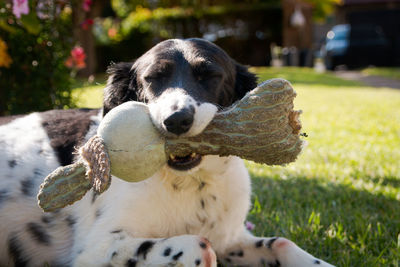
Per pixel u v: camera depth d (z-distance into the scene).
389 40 24.31
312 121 7.85
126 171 1.92
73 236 2.54
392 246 2.81
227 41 22.55
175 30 22.27
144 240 2.24
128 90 2.88
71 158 2.71
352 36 24.48
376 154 5.29
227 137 1.98
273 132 1.95
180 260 2.09
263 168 4.68
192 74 2.60
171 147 2.01
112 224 2.38
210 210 2.60
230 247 2.79
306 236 2.96
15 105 4.96
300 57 22.80
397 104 10.01
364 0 28.25
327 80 16.34
